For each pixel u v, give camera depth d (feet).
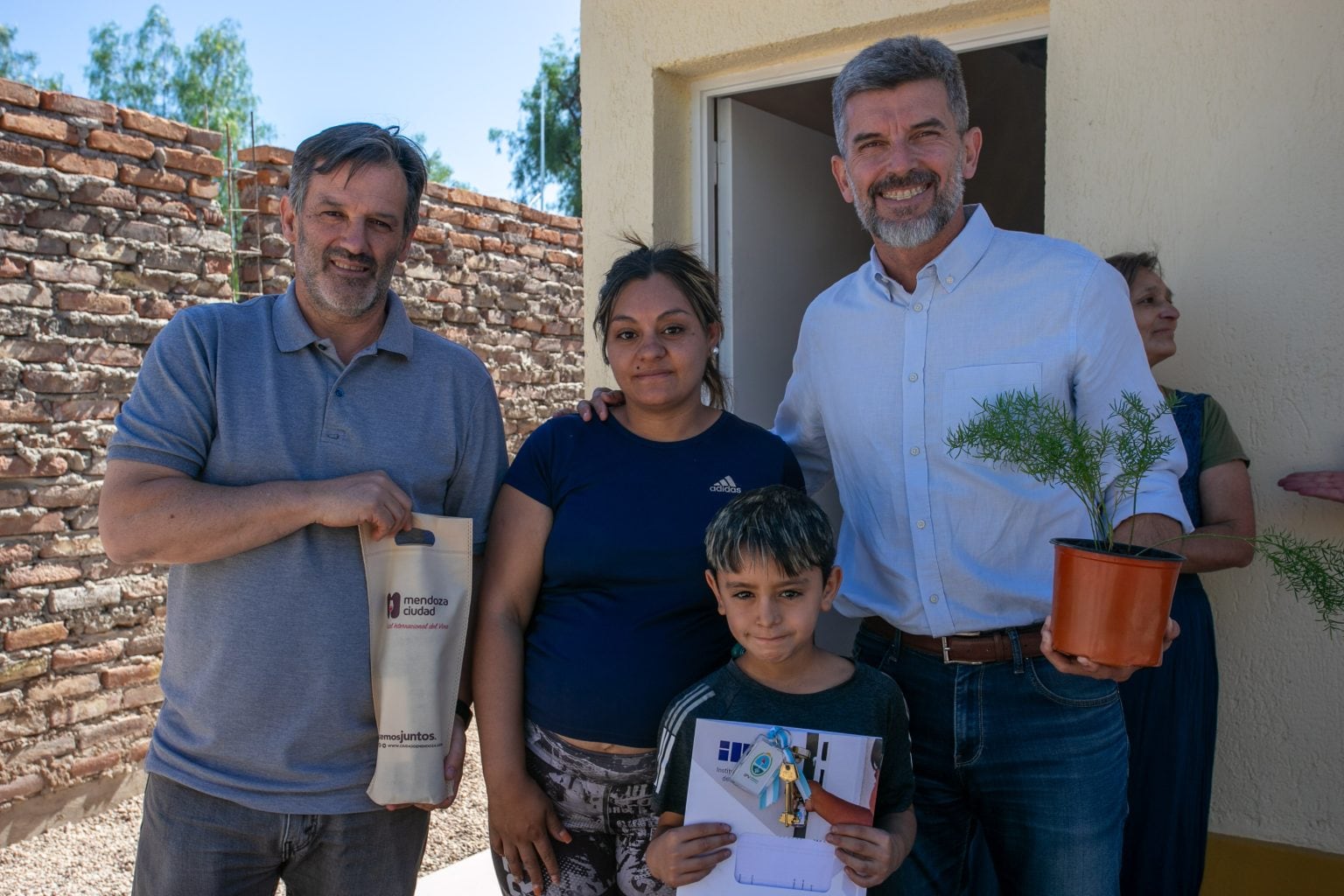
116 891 12.03
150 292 14.61
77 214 13.82
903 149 6.87
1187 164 9.05
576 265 24.61
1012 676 7.05
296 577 6.45
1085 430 6.17
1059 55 9.55
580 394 24.90
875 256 7.62
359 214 6.56
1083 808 6.91
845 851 6.04
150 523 6.17
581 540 7.05
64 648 13.57
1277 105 8.70
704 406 7.69
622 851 7.04
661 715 6.84
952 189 6.97
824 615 12.35
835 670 6.57
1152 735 8.41
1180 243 9.12
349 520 6.29
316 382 6.74
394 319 7.00
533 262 23.39
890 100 6.85
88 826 13.66
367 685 6.61
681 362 7.09
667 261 7.32
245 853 6.44
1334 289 8.57
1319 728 8.68
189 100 106.83
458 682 6.85
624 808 6.93
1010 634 7.04
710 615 7.11
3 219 13.08
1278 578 8.81
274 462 6.57
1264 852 8.85
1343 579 6.02
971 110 15.11
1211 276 9.01
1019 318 7.01
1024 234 7.28
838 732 6.32
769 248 12.94
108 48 107.24
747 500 6.44
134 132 14.57
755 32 10.98
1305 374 8.70
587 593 7.14
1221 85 8.88
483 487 7.40
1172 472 6.85
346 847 6.64
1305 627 8.71
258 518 6.22
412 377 7.02
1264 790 8.91
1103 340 6.86
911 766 6.68
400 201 6.76
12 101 13.24
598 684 6.83
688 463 7.23
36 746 13.32
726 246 12.30
